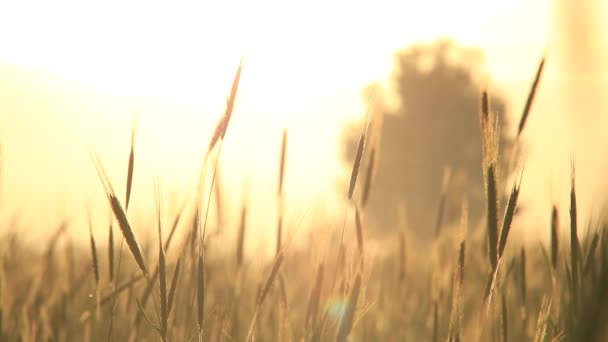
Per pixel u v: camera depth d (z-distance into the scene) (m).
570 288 2.28
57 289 2.65
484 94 2.31
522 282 2.49
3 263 2.65
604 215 2.00
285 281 2.54
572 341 1.79
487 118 2.31
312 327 2.44
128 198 2.37
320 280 2.44
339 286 2.42
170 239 2.42
